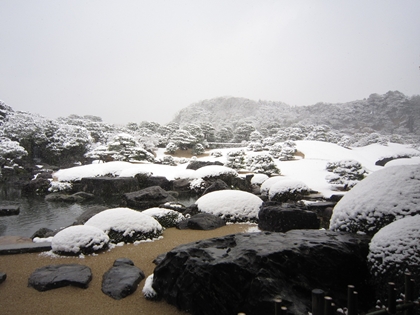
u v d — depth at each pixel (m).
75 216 13.15
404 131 59.00
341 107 81.81
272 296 3.63
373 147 40.12
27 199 17.70
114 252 6.84
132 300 4.72
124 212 8.02
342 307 3.90
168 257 4.73
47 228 10.23
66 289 5.05
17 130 32.81
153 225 8.11
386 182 5.25
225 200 10.42
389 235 4.00
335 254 4.26
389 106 69.31
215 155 37.12
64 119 56.41
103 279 5.30
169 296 4.49
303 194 13.97
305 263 4.13
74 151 36.22
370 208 5.07
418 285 3.42
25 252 6.79
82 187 19.97
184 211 11.38
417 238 3.71
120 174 21.41
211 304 4.02
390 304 2.84
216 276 4.06
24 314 4.31
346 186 18.06
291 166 27.69
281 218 8.34
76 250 6.53
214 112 116.44
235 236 5.15
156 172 23.59
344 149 36.91
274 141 42.59
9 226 11.36
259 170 24.89
